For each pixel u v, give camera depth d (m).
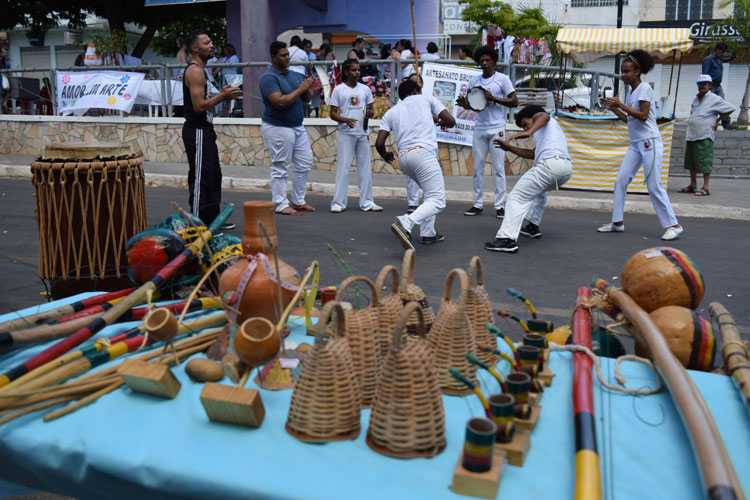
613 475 1.71
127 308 2.77
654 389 2.20
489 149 9.07
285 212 9.07
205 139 6.59
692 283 2.71
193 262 3.43
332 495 1.61
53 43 32.19
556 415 2.05
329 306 1.89
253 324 2.10
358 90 9.17
